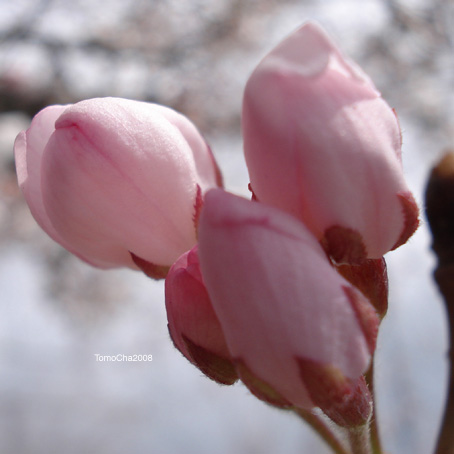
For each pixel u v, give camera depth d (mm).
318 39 65
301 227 65
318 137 65
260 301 64
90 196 72
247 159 67
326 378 64
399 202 67
